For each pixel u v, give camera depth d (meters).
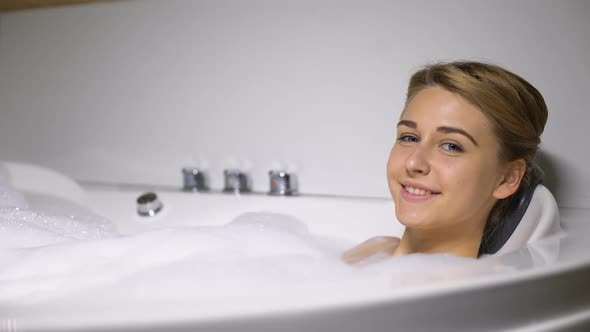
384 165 1.44
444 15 1.36
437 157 0.89
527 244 0.83
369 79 1.44
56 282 0.75
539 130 0.98
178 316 0.50
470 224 0.94
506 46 1.31
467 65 0.93
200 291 0.68
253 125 1.59
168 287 0.70
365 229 1.34
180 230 0.93
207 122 1.65
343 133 1.49
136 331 0.49
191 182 1.62
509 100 0.90
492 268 0.66
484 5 1.32
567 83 1.26
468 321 0.59
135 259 0.83
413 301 0.56
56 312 0.51
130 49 1.72
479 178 0.89
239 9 1.58
